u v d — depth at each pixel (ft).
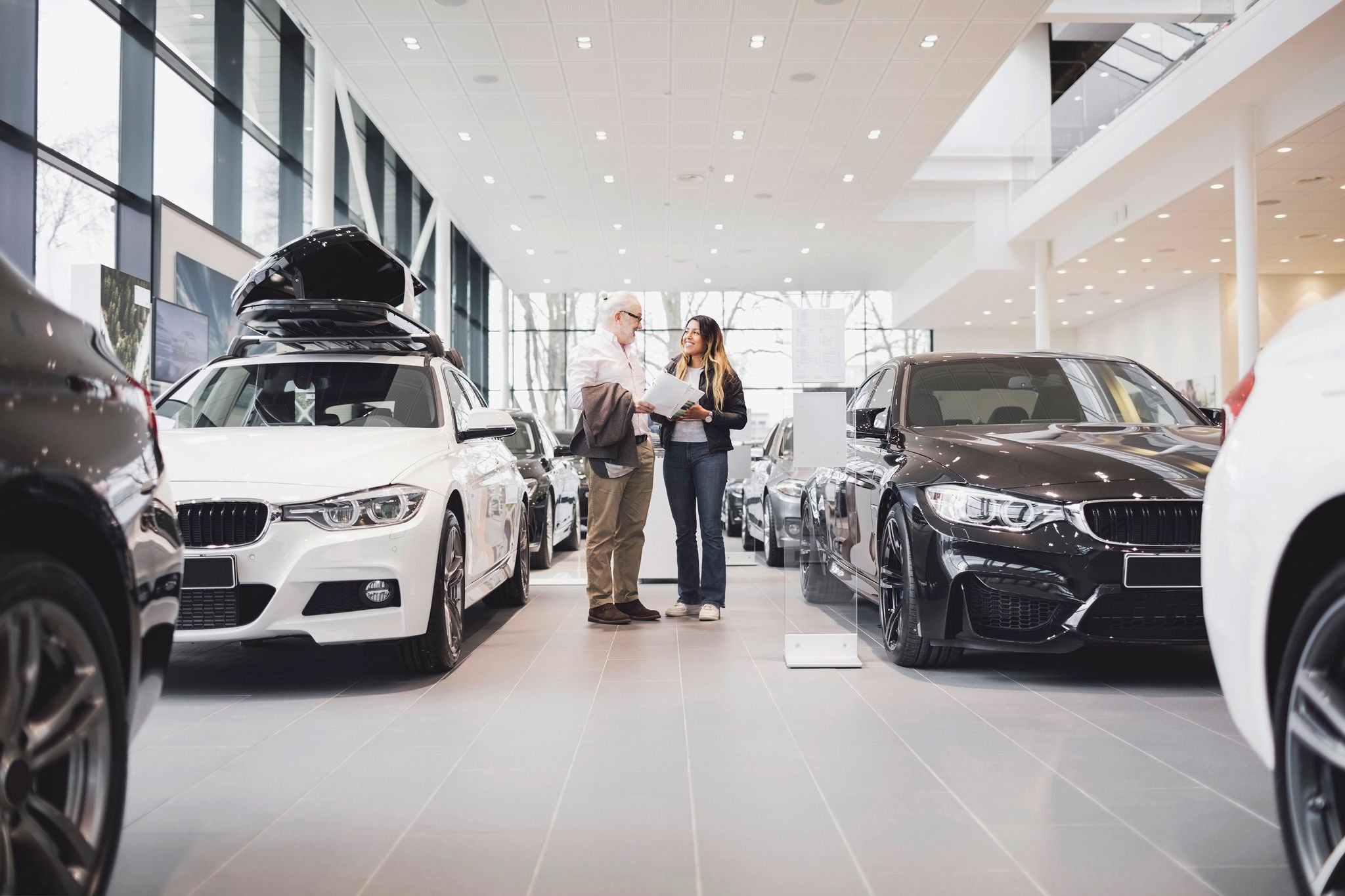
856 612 13.15
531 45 31.60
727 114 37.96
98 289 18.06
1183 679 11.53
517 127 39.27
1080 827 6.71
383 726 9.73
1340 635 4.56
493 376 74.59
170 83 26.50
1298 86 35.70
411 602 11.24
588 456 16.12
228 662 13.19
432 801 7.40
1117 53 45.62
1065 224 55.16
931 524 11.45
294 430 12.97
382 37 31.01
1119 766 8.11
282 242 35.27
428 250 57.52
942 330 80.84
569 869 6.07
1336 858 4.49
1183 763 8.20
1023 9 29.32
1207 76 37.22
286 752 8.80
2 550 4.24
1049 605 10.69
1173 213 46.52
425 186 47.50
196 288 25.76
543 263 65.36
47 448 4.51
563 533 28.68
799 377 13.88
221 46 30.22
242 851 6.38
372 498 11.10
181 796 7.54
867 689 11.26
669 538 23.00
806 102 36.76
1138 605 10.40
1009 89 57.36
